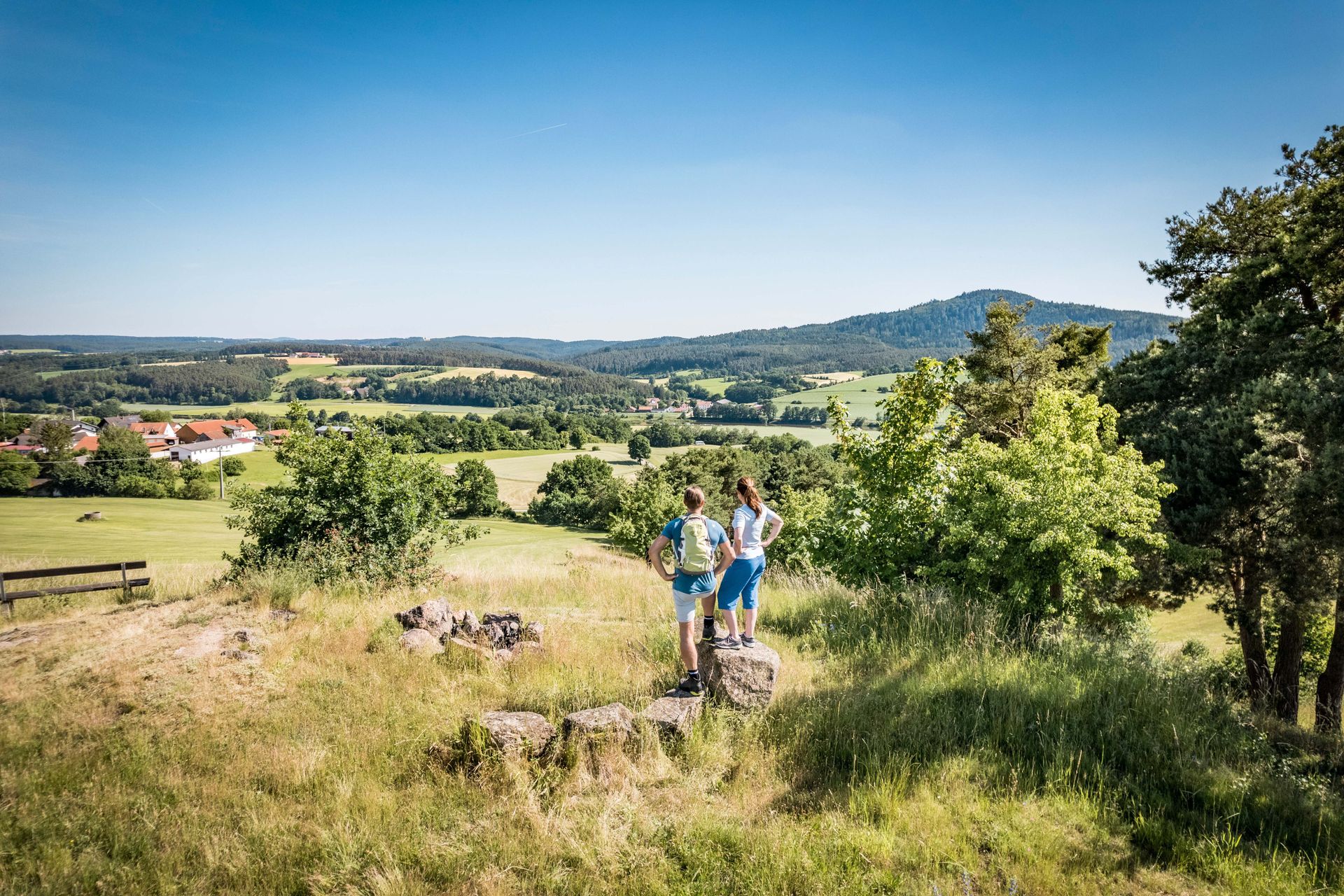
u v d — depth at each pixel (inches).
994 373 1304.1
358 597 393.4
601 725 207.2
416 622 313.0
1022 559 346.6
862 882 155.9
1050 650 304.0
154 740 218.4
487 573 517.7
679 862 163.2
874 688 258.1
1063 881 158.7
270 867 162.6
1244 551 580.4
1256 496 543.2
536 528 2834.6
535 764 197.3
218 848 168.7
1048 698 246.4
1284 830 183.6
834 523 438.3
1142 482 359.9
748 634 251.9
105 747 212.7
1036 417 382.3
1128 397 698.8
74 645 292.5
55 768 200.5
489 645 299.1
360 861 163.2
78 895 154.5
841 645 313.0
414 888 153.3
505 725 207.3
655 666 275.0
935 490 408.8
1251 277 660.7
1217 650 980.6
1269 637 772.0
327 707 241.1
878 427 430.0
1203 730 233.5
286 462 468.4
